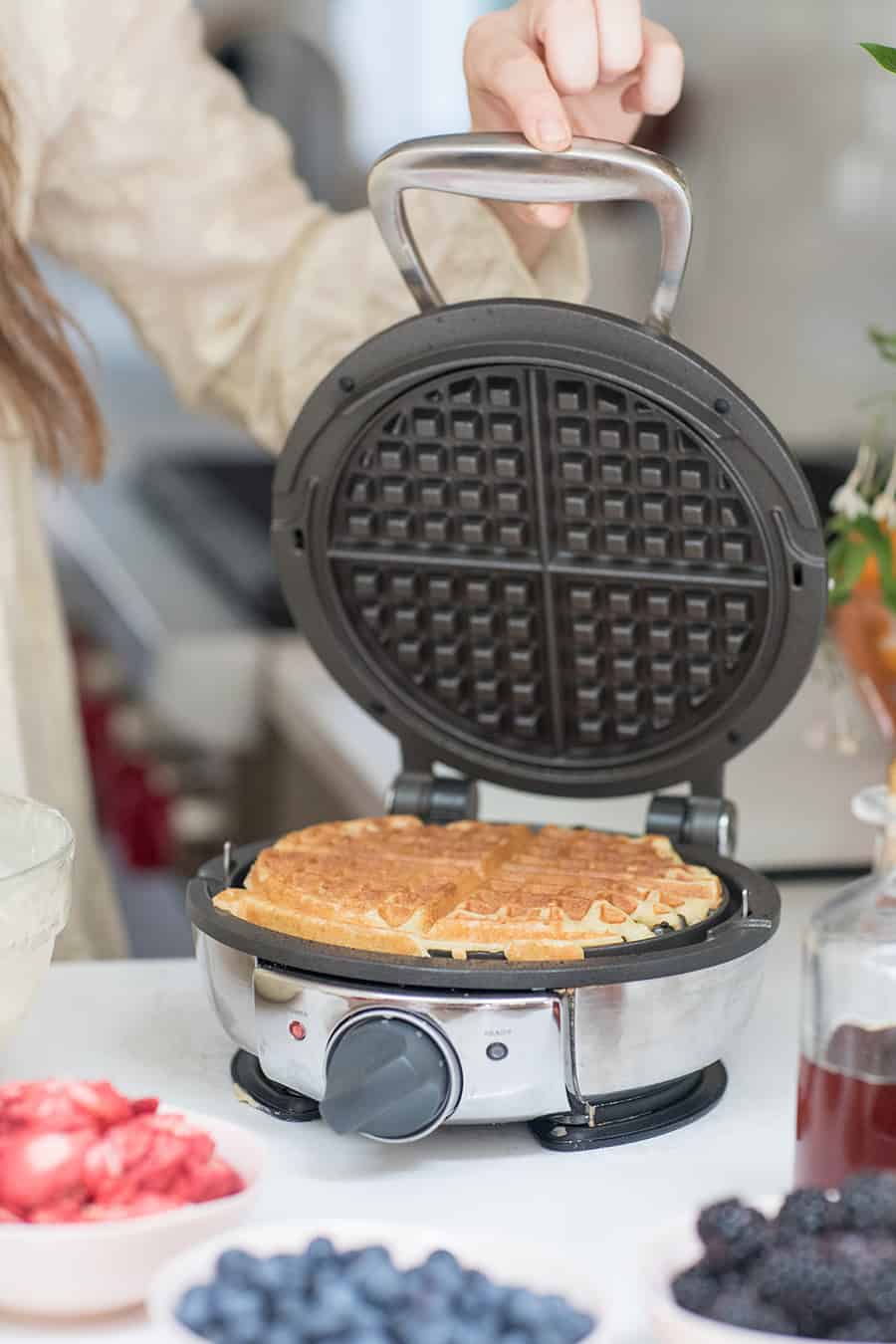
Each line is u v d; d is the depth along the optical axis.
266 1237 0.88
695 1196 1.06
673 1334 0.80
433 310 1.24
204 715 3.07
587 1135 1.13
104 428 1.79
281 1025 1.10
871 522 1.59
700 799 1.37
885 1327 0.78
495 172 1.18
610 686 1.38
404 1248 0.88
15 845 1.23
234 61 3.90
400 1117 1.03
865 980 0.96
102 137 1.84
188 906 1.19
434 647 1.41
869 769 1.99
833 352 3.74
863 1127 0.95
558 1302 0.82
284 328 1.82
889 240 3.64
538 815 1.84
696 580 1.29
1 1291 0.90
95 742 2.90
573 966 1.06
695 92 3.63
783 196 3.67
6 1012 1.09
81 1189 0.91
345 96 3.97
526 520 1.34
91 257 1.92
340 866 1.25
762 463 1.21
